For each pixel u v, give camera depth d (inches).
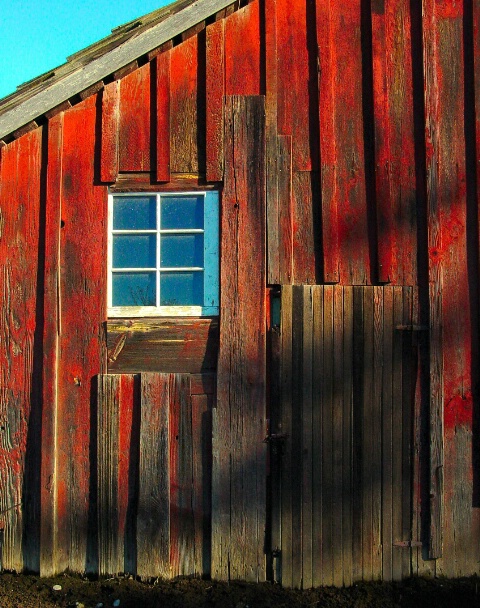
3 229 207.9
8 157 209.0
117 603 186.5
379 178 201.5
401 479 197.2
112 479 200.7
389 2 206.4
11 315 206.7
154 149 206.4
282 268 201.2
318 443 198.1
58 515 202.1
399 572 195.6
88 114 208.5
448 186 201.9
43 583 196.5
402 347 199.3
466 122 203.5
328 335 199.8
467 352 199.5
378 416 198.2
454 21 205.8
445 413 198.2
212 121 205.2
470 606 183.3
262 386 198.7
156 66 207.5
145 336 203.5
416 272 201.0
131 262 208.4
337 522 196.9
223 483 198.1
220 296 201.2
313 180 203.3
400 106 203.8
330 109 203.8
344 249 200.8
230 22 207.8
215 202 205.5
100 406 201.8
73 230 206.4
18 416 205.0
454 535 196.2
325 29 205.8
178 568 198.5
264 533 197.0
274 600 189.2
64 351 204.4
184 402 201.0
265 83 205.6
